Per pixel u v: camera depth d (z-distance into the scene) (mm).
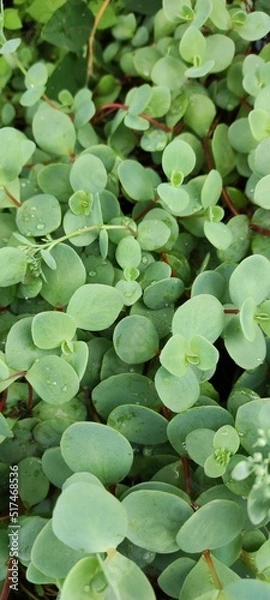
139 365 328
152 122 376
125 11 437
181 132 386
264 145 328
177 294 327
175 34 390
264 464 269
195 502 285
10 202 349
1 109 437
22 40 450
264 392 330
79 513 249
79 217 339
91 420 325
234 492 283
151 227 339
